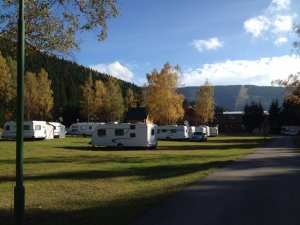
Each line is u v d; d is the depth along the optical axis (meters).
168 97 77.44
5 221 9.45
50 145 46.22
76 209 10.87
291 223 9.01
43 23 18.66
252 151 35.78
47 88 91.06
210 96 104.31
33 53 19.47
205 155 32.19
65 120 120.12
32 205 11.57
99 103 96.06
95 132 44.47
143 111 89.12
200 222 9.09
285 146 45.09
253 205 11.03
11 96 81.12
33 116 89.19
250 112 127.88
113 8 19.34
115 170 21.42
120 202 11.81
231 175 17.77
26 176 18.81
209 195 12.66
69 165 24.36
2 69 78.75
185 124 79.19
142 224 8.94
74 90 132.38
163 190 14.00
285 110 118.56
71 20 19.09
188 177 17.55
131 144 43.31
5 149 37.66
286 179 16.36
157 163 25.47
